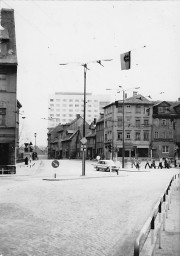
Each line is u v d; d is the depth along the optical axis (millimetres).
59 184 25047
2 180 28672
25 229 9938
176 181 28078
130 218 11836
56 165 30016
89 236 9242
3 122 36938
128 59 17953
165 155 83000
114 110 82438
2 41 37562
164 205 9969
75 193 19234
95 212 12984
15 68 37344
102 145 91125
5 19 38719
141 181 28719
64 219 11539
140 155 82250
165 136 83375
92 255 7477
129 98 82875
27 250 7789
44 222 10992
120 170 50750
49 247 8086
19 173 37438
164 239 8344
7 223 10758
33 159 91125
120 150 81750
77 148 110938
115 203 15422
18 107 69562
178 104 85312
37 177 32312
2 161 36625
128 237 9180
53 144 140250
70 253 7602
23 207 13930
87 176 33531
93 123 104250
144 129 82688
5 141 36688
